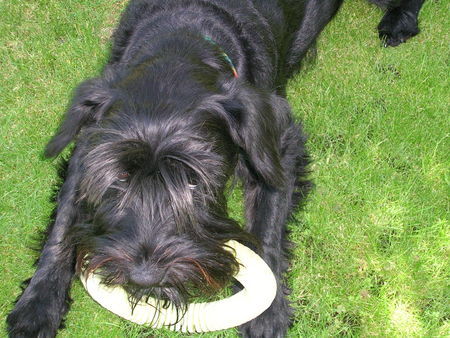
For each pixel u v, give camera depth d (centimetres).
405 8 140
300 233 111
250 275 89
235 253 87
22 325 92
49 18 138
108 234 77
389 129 125
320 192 115
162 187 75
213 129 82
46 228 104
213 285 82
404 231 113
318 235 111
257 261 90
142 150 74
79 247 84
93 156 75
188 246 77
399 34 140
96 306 99
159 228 76
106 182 75
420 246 111
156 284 76
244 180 103
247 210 105
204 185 79
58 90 126
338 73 134
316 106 128
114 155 74
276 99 92
